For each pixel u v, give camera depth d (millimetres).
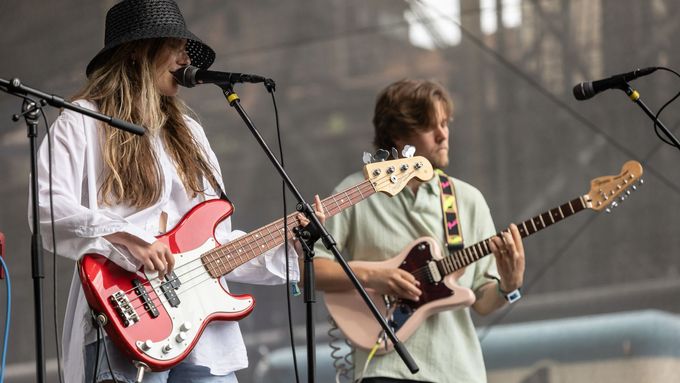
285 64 11273
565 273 10500
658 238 10422
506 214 10703
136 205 5273
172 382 5324
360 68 11242
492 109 10836
